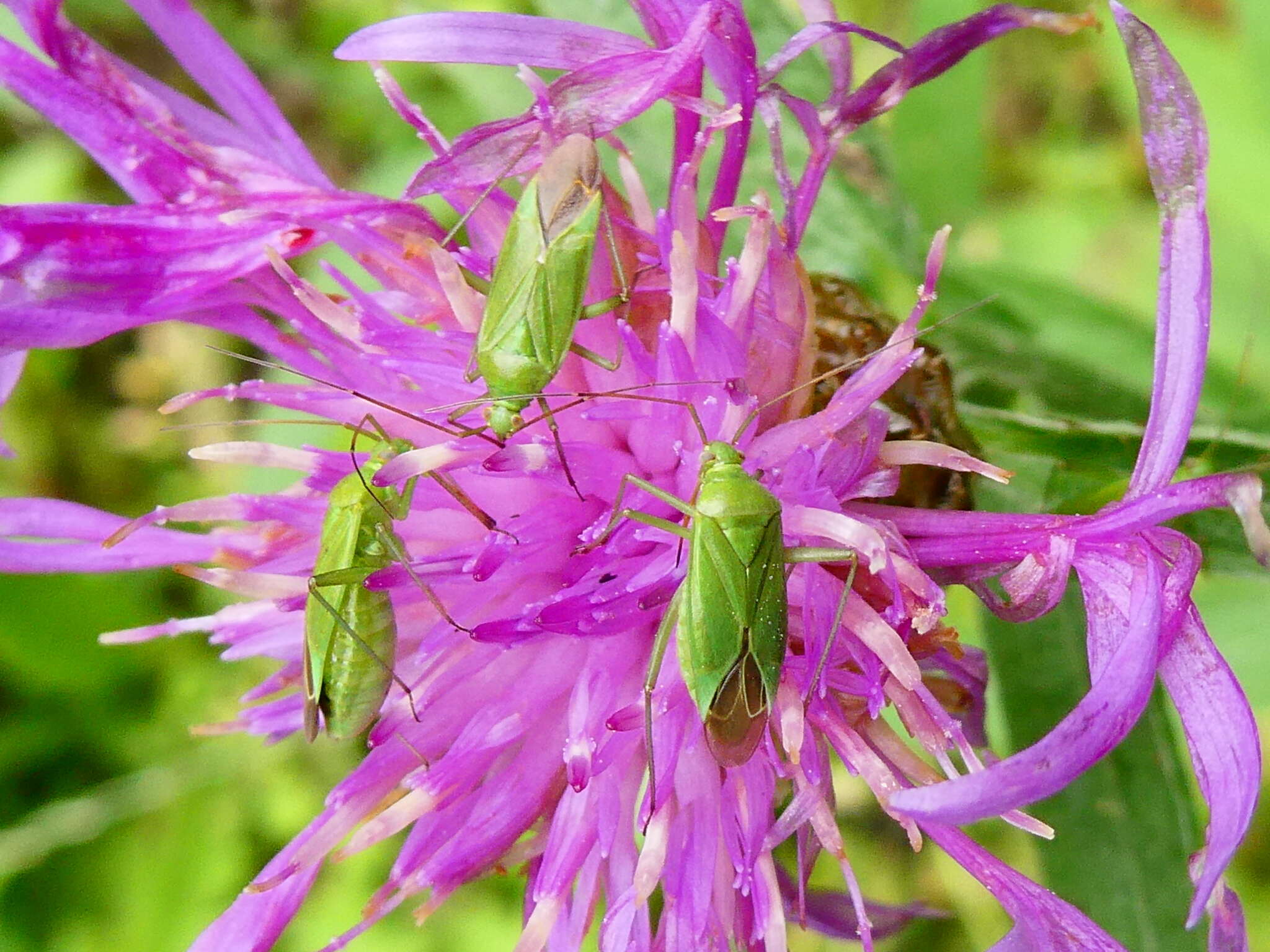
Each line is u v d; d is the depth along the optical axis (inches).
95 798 4.0
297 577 2.4
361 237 2.4
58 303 2.3
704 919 2.2
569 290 2.1
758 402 2.3
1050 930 2.2
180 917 3.9
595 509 2.3
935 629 2.3
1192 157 2.1
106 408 4.3
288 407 2.3
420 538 2.3
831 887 3.6
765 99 2.3
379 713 2.3
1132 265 3.9
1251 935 3.4
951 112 3.0
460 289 2.3
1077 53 4.1
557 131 2.2
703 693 2.1
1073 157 4.1
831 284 2.5
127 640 2.5
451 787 2.3
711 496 2.1
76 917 3.9
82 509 2.5
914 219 2.9
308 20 4.2
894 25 3.9
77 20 4.2
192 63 2.5
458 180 2.2
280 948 3.7
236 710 4.0
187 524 4.1
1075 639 2.6
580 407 2.3
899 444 2.3
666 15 2.2
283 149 2.5
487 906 3.7
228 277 2.3
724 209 2.3
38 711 4.0
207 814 4.0
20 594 4.0
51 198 4.2
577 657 2.3
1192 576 2.1
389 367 2.3
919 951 3.6
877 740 2.3
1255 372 3.3
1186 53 3.5
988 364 2.8
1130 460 2.5
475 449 2.2
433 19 2.2
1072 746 1.9
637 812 2.3
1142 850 2.6
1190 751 2.1
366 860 3.8
